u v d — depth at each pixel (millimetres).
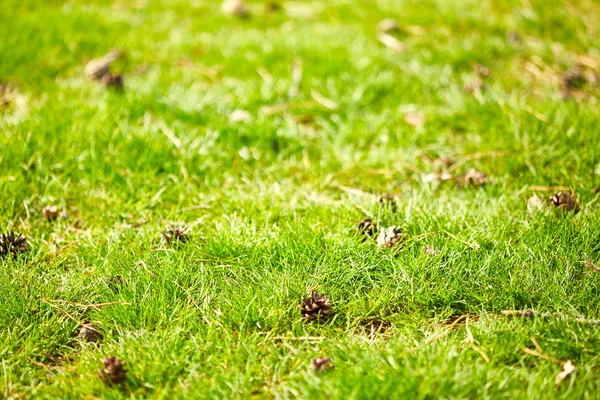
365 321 2182
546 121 2553
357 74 2738
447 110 2617
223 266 2242
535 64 2787
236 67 2791
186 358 2109
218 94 2684
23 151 2477
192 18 3053
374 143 2561
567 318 2135
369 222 2314
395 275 2219
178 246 2295
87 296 2203
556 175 2432
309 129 2617
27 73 2756
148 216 2377
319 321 2172
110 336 2145
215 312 2174
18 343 2145
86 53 2854
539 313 2145
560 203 2338
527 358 2100
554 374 2068
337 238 2279
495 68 2770
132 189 2420
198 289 2213
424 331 2150
